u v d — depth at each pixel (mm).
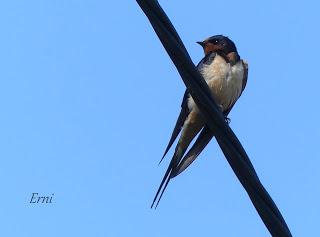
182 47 8078
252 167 8047
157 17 7949
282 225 7723
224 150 8172
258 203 7848
